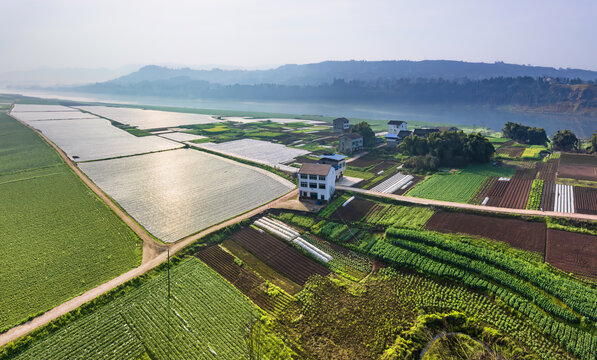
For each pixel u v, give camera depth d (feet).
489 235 163.12
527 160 288.71
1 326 112.57
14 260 149.59
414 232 165.99
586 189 213.46
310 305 126.41
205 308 124.26
